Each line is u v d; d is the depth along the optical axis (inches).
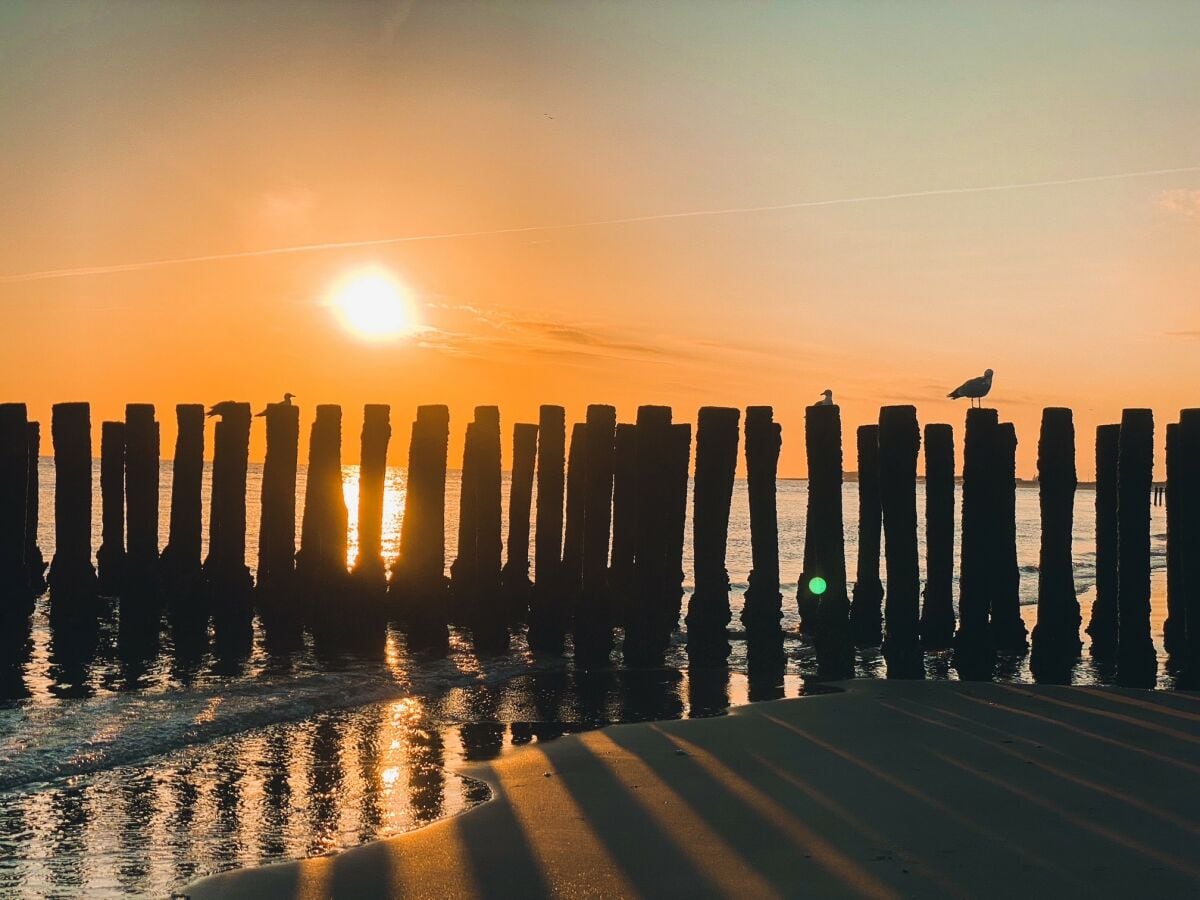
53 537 1290.6
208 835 347.3
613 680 582.6
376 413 688.4
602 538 629.3
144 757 431.5
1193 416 538.3
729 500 633.6
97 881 312.5
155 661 625.6
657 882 299.3
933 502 618.2
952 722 461.1
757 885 295.3
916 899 283.9
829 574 609.6
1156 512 2623.0
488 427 671.8
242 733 468.8
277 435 702.5
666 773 391.9
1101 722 459.5
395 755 434.6
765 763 402.9
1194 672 542.3
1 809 370.6
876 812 346.9
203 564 726.5
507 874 306.7
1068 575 608.7
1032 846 316.5
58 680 574.6
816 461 614.9
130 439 726.5
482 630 662.5
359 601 684.7
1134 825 332.5
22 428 722.8
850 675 600.1
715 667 618.2
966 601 601.0
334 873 309.7
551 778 388.8
